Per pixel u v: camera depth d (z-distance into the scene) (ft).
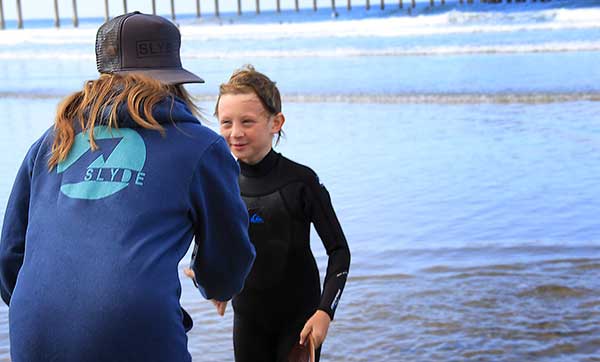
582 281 15.15
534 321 13.37
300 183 10.04
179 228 6.91
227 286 7.65
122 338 6.40
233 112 9.84
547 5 151.53
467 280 15.44
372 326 13.46
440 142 30.22
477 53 67.31
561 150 27.94
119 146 6.95
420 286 15.23
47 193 7.02
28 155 7.45
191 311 14.69
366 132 32.94
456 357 12.12
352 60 66.03
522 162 26.30
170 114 7.09
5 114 42.11
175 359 6.62
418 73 53.83
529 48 67.72
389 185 23.68
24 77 64.44
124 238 6.61
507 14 108.37
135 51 7.40
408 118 36.32
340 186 23.71
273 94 10.02
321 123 35.73
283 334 10.32
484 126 33.40
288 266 10.16
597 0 143.64
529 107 38.17
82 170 6.94
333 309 9.33
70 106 7.36
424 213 20.57
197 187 7.00
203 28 120.57
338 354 12.42
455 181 23.97
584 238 17.95
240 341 10.59
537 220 19.61
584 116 34.71
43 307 6.53
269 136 10.08
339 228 9.97
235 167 7.40
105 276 6.48
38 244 6.81
